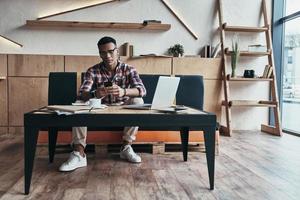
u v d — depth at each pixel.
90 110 1.68
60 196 1.64
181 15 4.03
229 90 4.11
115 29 3.93
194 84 2.94
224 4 4.11
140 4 3.95
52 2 3.81
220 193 1.73
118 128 2.55
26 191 1.65
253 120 4.19
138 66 3.71
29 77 3.56
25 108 3.58
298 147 3.04
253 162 2.44
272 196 1.70
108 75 2.48
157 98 1.78
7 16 3.76
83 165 2.24
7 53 3.74
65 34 3.86
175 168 2.23
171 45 4.03
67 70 3.60
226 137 3.61
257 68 4.17
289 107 4.10
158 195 1.68
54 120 1.58
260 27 4.03
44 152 2.66
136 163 2.36
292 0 4.00
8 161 2.36
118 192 1.71
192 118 1.67
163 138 2.72
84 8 3.86
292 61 4.02
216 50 3.97
